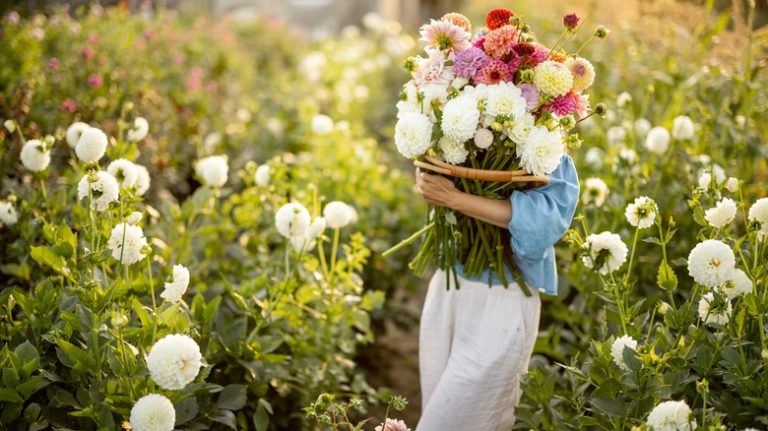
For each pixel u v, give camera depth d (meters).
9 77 4.00
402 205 4.29
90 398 2.08
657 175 3.50
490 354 2.35
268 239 3.58
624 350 2.08
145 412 1.82
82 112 3.86
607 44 4.81
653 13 4.29
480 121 2.20
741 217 3.43
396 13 13.89
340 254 3.73
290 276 2.86
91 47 4.78
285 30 9.48
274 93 6.73
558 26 5.69
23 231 2.82
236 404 2.40
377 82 7.82
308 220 2.78
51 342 2.25
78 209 2.83
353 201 4.09
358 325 3.08
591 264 2.27
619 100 3.77
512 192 2.28
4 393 2.01
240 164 4.82
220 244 3.46
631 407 2.12
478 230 2.33
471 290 2.41
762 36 3.70
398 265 3.96
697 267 2.09
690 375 2.32
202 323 2.54
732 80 3.64
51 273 2.85
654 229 3.31
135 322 2.34
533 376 2.44
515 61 2.15
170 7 8.66
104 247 2.34
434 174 2.33
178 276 2.16
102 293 2.18
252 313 2.74
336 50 8.62
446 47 2.26
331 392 3.06
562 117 2.16
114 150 3.03
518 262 2.39
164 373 1.84
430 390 2.56
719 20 3.89
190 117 5.03
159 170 4.04
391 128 6.17
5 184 3.05
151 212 3.14
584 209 3.12
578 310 3.06
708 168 2.57
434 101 2.21
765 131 3.76
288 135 5.34
